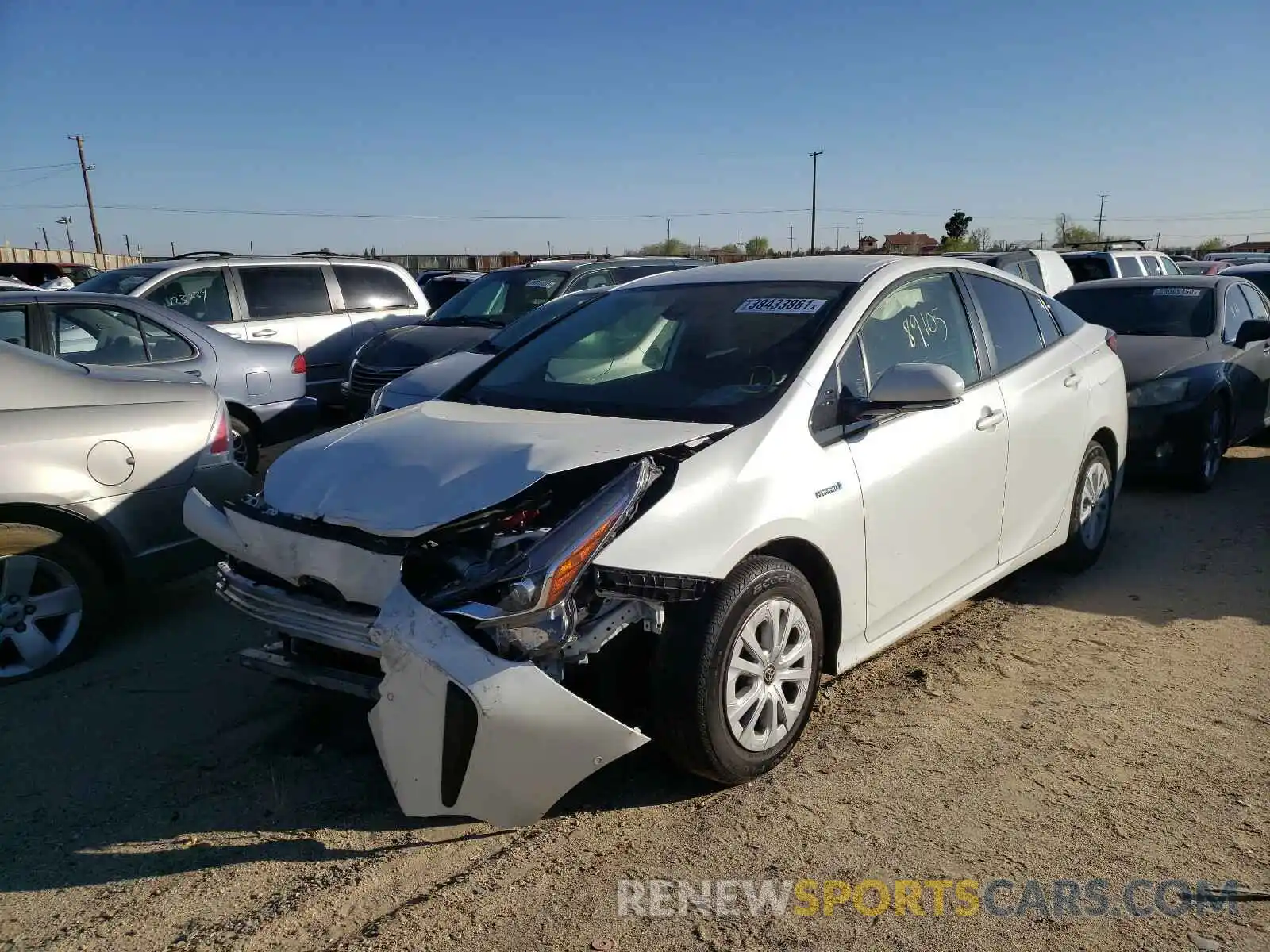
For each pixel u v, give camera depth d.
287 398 8.91
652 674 3.26
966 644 4.74
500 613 2.90
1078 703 4.11
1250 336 8.03
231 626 5.19
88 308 7.65
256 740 3.94
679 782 3.53
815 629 3.64
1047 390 5.06
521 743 2.89
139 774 3.68
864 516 3.80
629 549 3.09
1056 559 5.61
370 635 3.06
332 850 3.17
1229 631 4.86
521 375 4.46
